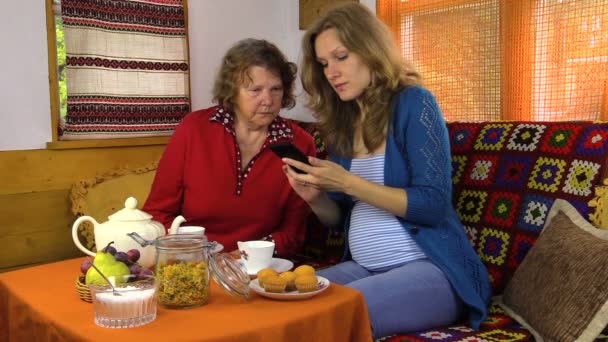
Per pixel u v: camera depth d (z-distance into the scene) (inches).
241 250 60.3
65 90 106.8
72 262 65.0
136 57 114.7
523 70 92.0
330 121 81.4
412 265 69.9
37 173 104.1
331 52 74.5
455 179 86.6
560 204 72.5
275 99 80.2
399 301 65.3
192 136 83.1
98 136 111.3
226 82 80.3
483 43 96.9
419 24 106.2
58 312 47.1
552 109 89.6
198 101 125.5
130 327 43.3
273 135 84.4
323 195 79.0
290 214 86.4
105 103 111.5
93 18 108.7
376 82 74.6
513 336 64.8
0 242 101.0
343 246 98.3
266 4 134.0
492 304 75.7
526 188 77.7
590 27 84.5
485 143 85.0
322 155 104.2
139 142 115.3
